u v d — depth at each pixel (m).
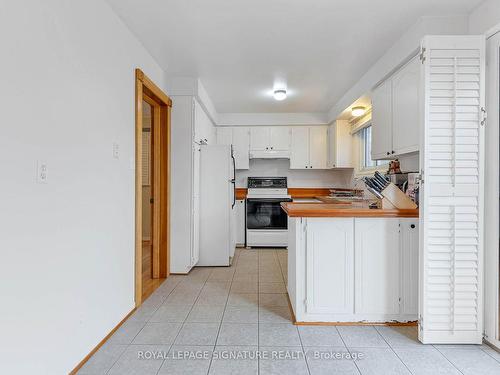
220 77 3.50
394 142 2.74
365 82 3.38
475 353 1.89
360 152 4.78
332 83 3.71
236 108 4.94
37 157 1.42
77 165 1.72
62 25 1.60
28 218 1.36
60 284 1.58
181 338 2.07
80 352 1.75
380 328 2.22
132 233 2.46
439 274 1.98
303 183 5.67
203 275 3.54
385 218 2.25
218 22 2.34
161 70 3.21
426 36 1.94
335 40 2.63
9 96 1.27
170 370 1.72
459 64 1.93
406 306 2.26
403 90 2.57
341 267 2.27
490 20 2.03
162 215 3.45
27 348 1.36
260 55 2.93
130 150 2.42
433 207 1.97
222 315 2.45
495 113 1.97
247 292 2.98
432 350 1.92
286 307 2.62
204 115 4.23
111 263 2.12
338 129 4.82
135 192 2.50
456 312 1.97
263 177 5.64
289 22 2.34
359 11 2.20
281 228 5.02
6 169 1.25
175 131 3.51
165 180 3.44
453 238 1.96
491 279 1.98
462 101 1.93
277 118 5.26
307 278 2.27
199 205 3.91
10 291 1.27
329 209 2.27
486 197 2.03
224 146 3.96
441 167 1.96
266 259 4.31
